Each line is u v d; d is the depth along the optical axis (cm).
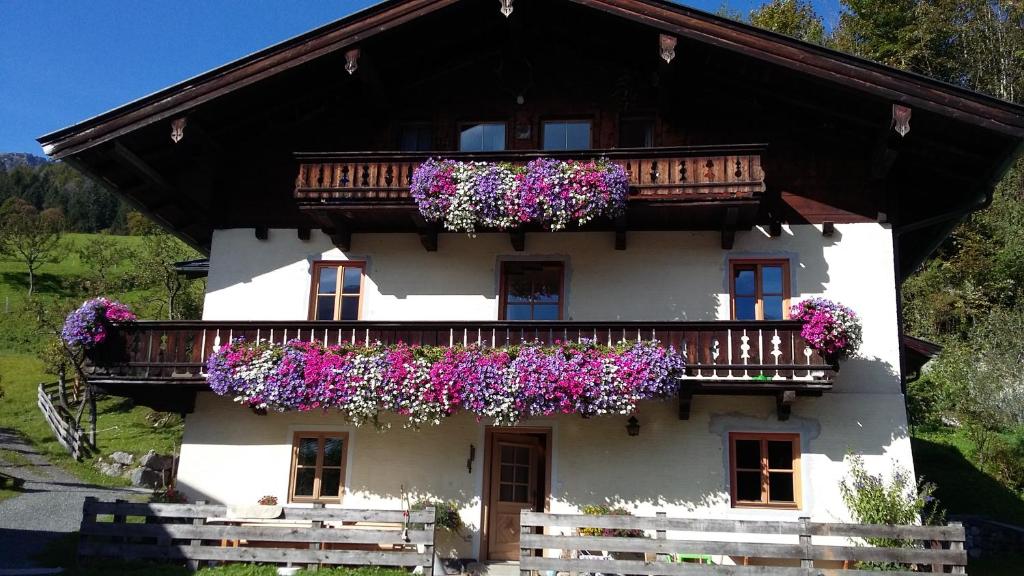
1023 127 1210
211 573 1110
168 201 1552
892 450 1322
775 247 1424
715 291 1423
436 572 1304
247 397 1313
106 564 1144
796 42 1286
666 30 1331
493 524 1400
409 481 1394
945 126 1293
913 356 1564
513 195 1327
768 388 1285
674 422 1370
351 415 1297
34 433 2695
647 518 1079
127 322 1402
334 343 1380
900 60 3662
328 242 1519
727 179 1328
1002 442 2158
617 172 1320
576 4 1378
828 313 1251
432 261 1495
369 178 1409
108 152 1391
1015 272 2998
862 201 1420
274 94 1497
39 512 1684
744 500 1336
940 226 1509
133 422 2822
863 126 1405
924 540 1080
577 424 1386
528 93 1538
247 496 1414
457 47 1556
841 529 1065
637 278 1445
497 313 1461
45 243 4831
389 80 1555
